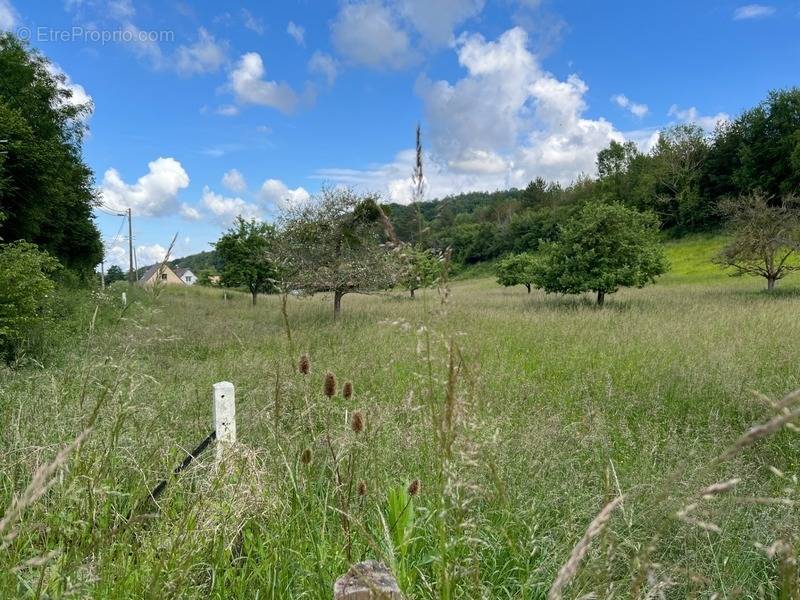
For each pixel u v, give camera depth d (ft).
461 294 111.14
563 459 13.26
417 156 6.16
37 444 10.05
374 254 51.70
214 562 8.07
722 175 205.46
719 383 21.25
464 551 7.62
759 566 9.14
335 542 8.51
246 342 35.24
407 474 11.18
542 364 27.45
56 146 60.18
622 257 68.33
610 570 7.48
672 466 13.07
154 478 9.55
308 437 10.87
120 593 6.56
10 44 69.15
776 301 59.77
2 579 6.13
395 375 21.58
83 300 46.11
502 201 327.88
